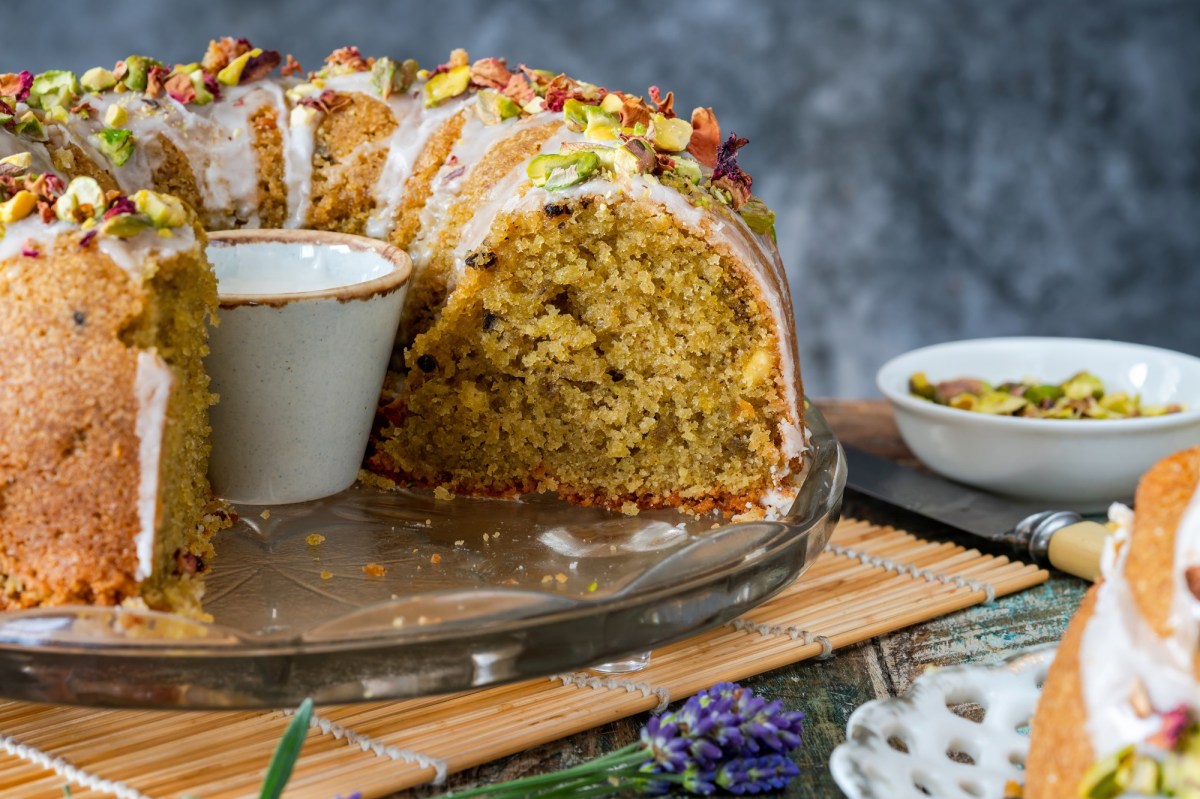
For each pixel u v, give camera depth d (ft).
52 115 2.23
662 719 1.85
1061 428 2.25
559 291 2.23
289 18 3.59
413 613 1.89
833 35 3.66
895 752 1.83
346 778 1.85
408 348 2.29
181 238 2.01
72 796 1.83
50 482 1.96
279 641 1.87
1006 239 3.77
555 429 2.26
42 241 1.98
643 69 3.67
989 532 2.22
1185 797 1.71
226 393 2.15
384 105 2.34
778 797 1.85
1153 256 3.74
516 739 1.89
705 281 2.20
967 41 3.63
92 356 1.96
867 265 3.83
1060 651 1.82
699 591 1.96
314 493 2.23
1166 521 1.78
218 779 1.85
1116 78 3.62
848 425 2.58
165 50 3.57
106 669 1.87
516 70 2.38
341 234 2.25
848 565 2.18
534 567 2.10
